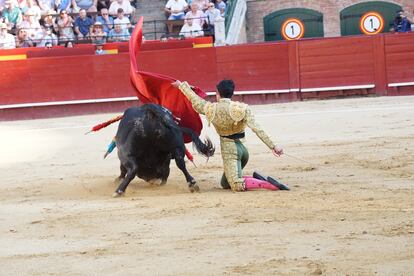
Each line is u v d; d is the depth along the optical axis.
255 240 10.66
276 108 33.84
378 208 12.30
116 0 40.75
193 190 15.03
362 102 33.66
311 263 9.31
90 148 24.44
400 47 35.69
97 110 36.97
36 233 12.12
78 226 12.43
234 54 36.47
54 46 38.12
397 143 21.09
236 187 14.83
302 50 36.38
